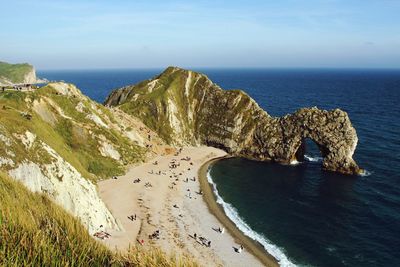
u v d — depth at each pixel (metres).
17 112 76.06
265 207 87.88
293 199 93.00
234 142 143.62
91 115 119.12
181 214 81.62
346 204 88.19
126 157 116.50
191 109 163.62
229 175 115.12
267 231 74.50
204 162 129.75
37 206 14.10
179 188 99.75
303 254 65.25
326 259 63.41
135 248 10.88
